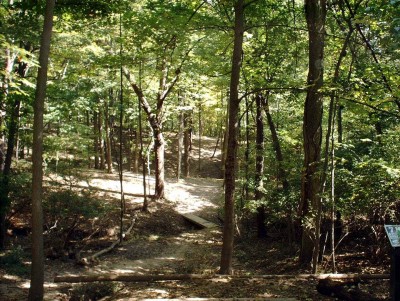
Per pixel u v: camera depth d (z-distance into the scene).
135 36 12.62
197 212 21.12
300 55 13.71
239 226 17.98
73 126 17.62
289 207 12.98
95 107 18.42
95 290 8.78
